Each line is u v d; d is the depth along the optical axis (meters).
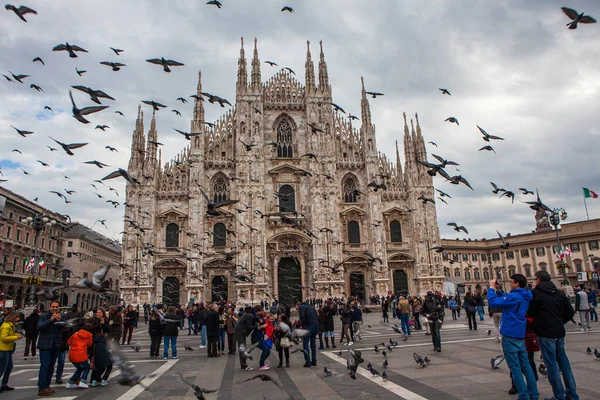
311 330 18.38
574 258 93.50
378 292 64.50
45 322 14.33
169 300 62.59
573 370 14.02
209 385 15.23
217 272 63.25
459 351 19.69
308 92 70.31
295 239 65.69
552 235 96.56
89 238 108.56
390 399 11.86
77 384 15.38
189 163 65.06
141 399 13.41
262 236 64.06
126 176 13.77
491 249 107.56
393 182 71.25
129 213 62.88
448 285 66.88
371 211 67.44
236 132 68.44
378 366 17.00
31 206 82.00
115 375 17.97
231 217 65.50
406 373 15.20
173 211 64.56
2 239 71.50
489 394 11.78
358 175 70.44
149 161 64.81
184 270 63.62
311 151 67.81
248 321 18.27
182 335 36.75
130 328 29.97
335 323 45.94
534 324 10.83
